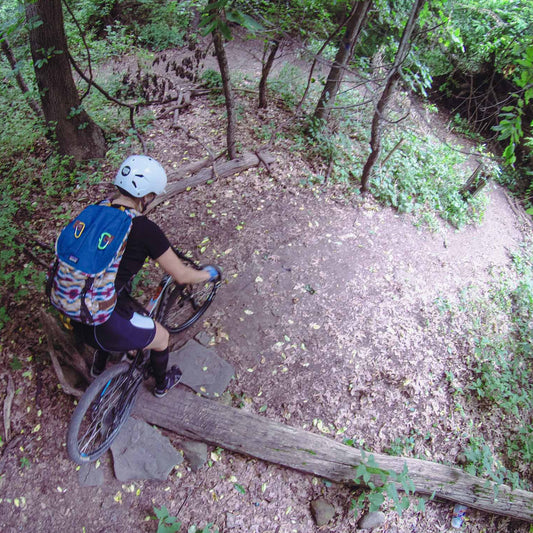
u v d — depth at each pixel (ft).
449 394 13.28
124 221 7.39
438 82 31.78
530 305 17.76
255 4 21.94
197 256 14.62
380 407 12.14
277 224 16.17
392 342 13.50
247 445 10.43
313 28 24.68
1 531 9.11
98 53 28.40
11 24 15.40
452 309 15.53
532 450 12.75
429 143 23.06
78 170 17.89
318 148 19.86
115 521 9.52
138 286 13.28
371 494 10.17
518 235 23.07
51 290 7.52
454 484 11.09
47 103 17.01
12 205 15.14
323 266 15.05
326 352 12.71
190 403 10.77
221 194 17.06
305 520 10.15
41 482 9.75
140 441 10.28
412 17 13.61
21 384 10.98
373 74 24.00
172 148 19.40
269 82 25.18
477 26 26.20
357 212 17.65
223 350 12.26
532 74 9.21
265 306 13.48
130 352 10.20
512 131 9.76
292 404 11.57
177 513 9.71
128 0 32.07
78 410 8.41
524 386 14.75
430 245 18.04
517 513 11.34
